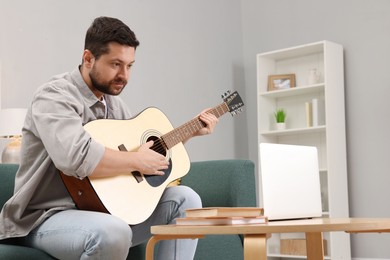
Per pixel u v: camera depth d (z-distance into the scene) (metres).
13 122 3.89
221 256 3.08
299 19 5.78
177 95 5.44
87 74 2.29
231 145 5.90
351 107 5.39
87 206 2.19
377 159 5.25
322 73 5.54
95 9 4.85
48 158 2.15
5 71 4.30
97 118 2.36
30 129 2.18
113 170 2.15
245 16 6.16
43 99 2.16
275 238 5.46
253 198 3.20
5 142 4.25
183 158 2.48
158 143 2.44
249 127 6.09
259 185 5.91
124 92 5.00
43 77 4.50
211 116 2.63
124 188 2.21
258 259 1.51
